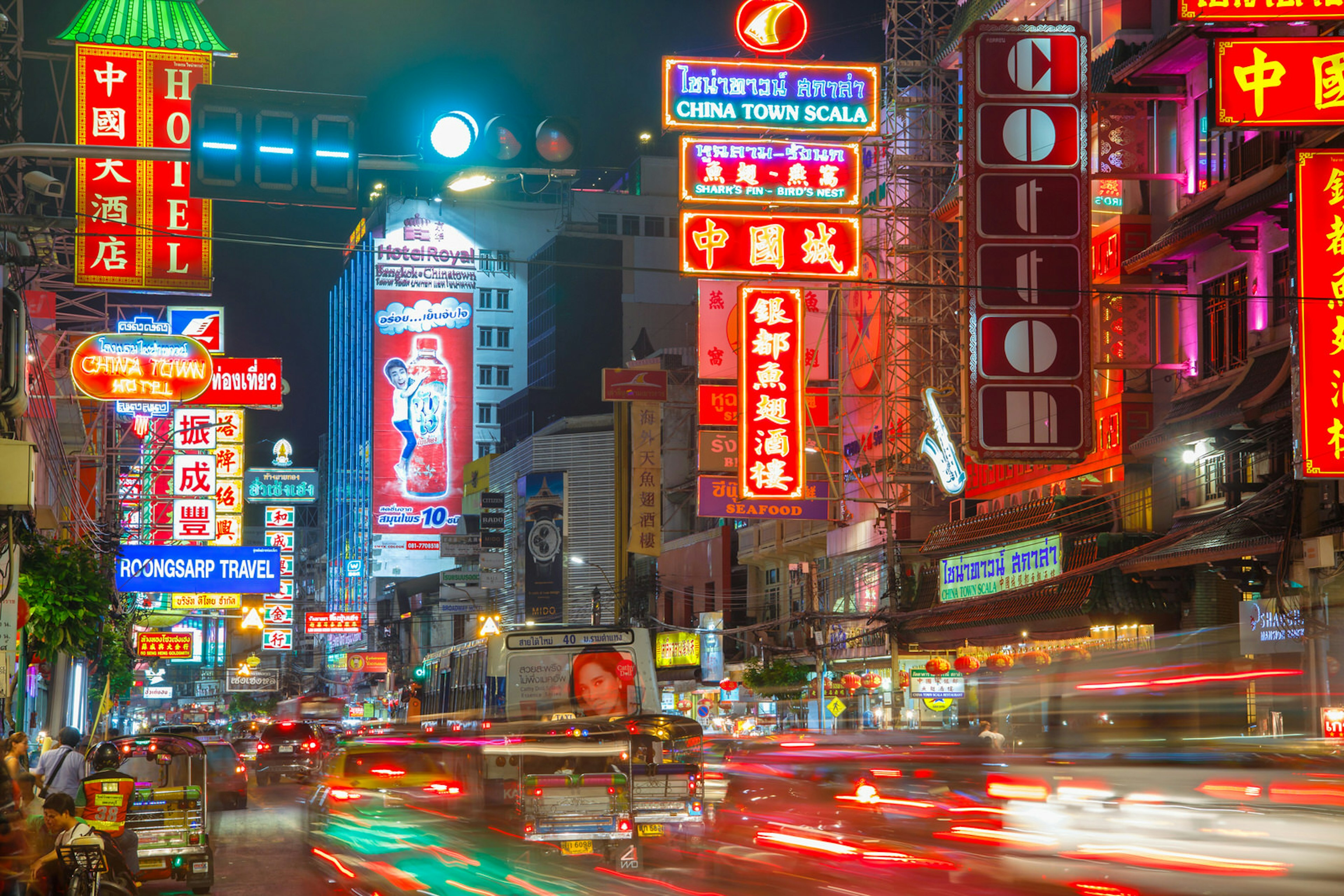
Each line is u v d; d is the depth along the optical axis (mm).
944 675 45000
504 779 19109
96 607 32219
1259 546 29359
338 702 76562
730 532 78875
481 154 15781
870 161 60969
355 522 171000
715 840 21438
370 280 162750
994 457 35875
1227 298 31375
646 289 138250
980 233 36281
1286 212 30234
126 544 48406
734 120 45875
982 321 36156
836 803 22688
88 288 30203
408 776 19781
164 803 16578
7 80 28219
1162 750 15180
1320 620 27594
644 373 83375
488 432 156375
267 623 112500
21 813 13031
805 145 46156
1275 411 29578
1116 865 14781
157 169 30578
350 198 15648
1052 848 15852
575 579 103625
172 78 30750
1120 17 40688
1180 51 34062
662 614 86938
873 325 59031
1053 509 41281
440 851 19406
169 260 30453
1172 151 37062
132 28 30766
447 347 155125
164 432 66062
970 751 21078
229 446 67438
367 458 161875
